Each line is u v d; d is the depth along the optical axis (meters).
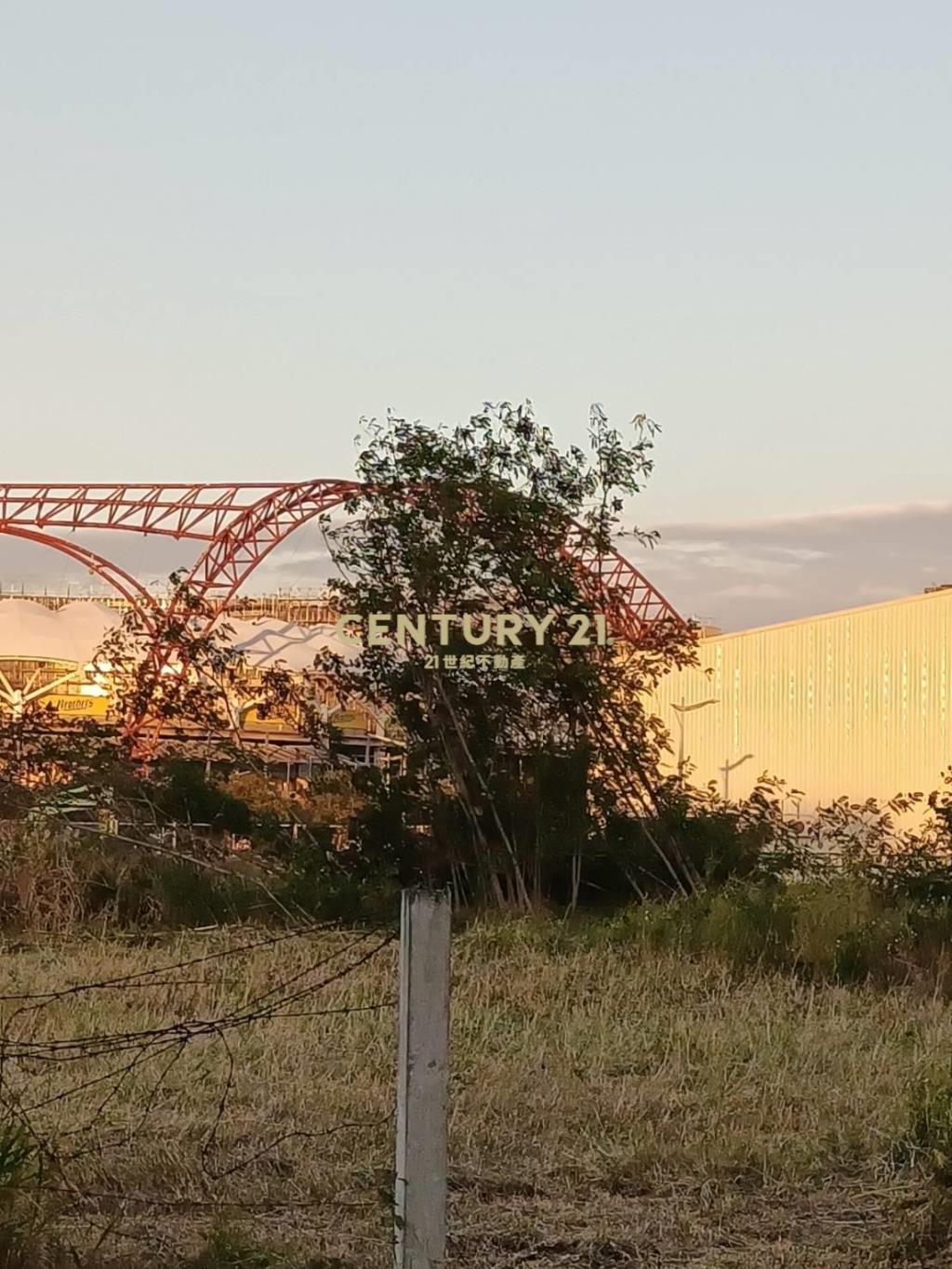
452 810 22.11
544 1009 12.67
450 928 6.54
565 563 22.53
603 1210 7.86
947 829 22.66
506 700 22.34
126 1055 10.38
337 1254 7.01
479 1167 8.41
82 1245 7.03
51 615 58.78
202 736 26.39
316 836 22.28
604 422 22.69
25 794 20.97
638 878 22.42
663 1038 11.57
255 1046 10.68
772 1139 8.92
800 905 16.48
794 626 47.16
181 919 18.34
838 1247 7.43
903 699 43.47
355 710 24.84
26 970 14.27
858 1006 13.17
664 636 23.31
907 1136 8.77
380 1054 10.62
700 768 49.81
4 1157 7.32
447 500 22.30
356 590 22.64
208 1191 7.87
